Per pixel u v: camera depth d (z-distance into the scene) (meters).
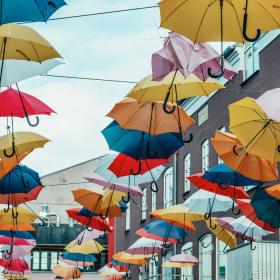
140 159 11.34
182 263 22.34
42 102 10.57
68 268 27.34
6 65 9.09
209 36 7.57
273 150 10.38
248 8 7.29
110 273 27.45
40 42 7.91
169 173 31.41
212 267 25.20
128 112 10.59
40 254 50.34
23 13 7.30
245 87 23.17
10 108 10.25
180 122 10.70
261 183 12.68
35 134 11.25
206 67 9.05
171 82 9.06
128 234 37.94
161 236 16.75
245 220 15.28
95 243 20.09
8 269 21.95
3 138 11.16
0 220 16.11
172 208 15.48
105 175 14.08
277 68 20.81
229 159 11.62
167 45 8.26
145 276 34.00
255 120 10.37
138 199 36.34
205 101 27.08
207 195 14.94
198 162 27.58
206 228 25.97
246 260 16.86
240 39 7.58
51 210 55.00
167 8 7.37
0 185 13.34
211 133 26.34
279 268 16.20
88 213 16.66
